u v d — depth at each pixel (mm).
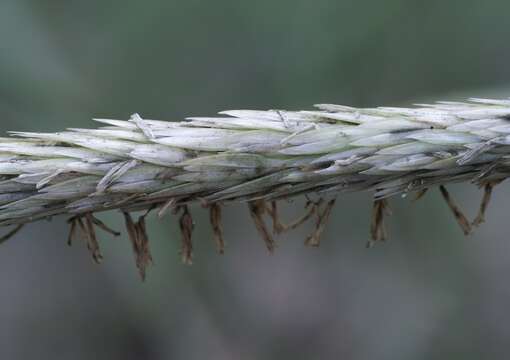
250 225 615
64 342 649
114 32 486
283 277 636
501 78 493
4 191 301
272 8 481
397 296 597
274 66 495
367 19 484
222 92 502
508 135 302
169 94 498
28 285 639
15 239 622
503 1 486
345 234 578
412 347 589
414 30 492
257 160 302
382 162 303
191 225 309
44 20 475
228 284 610
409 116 305
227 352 614
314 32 484
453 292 573
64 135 302
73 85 479
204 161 301
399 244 568
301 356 623
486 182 309
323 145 303
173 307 576
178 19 488
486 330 581
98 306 644
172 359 627
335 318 625
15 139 303
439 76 496
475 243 574
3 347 644
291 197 307
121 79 489
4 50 462
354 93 496
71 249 628
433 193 544
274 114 304
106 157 301
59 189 301
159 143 302
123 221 452
